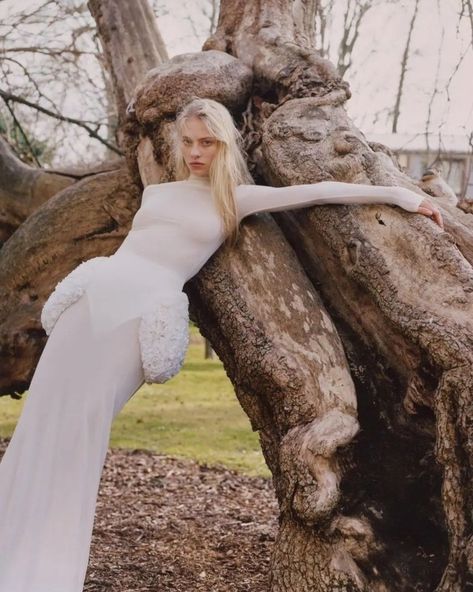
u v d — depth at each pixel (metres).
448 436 3.27
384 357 3.91
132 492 7.64
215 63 4.59
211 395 14.16
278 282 3.82
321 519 3.36
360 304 3.94
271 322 3.74
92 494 3.46
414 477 3.72
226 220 3.70
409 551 3.48
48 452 3.44
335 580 3.32
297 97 4.39
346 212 3.73
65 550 3.37
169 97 4.45
